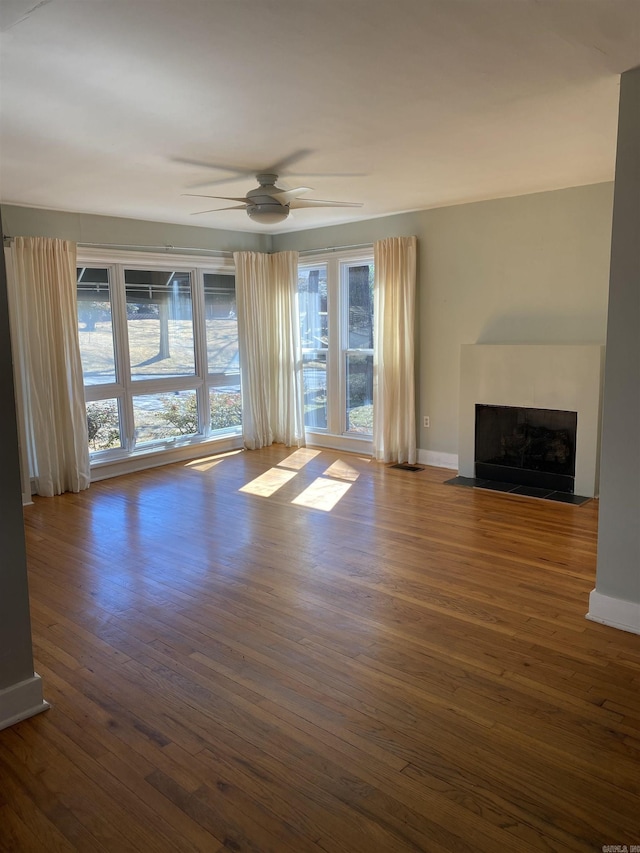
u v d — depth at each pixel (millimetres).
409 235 6035
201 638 2979
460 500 5109
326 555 4000
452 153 3812
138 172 4121
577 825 1838
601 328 4996
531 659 2744
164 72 2500
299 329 7078
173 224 6332
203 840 1812
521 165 4176
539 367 5215
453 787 1995
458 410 5918
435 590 3455
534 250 5266
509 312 5488
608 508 2969
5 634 2336
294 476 5961
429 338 6070
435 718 2346
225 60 2398
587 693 2488
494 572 3686
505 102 2939
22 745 2234
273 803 1944
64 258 5387
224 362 7090
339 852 1760
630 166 2695
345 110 2990
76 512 4988
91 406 5938
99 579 3695
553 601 3305
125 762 2139
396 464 6312
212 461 6617
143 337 6289
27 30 2121
